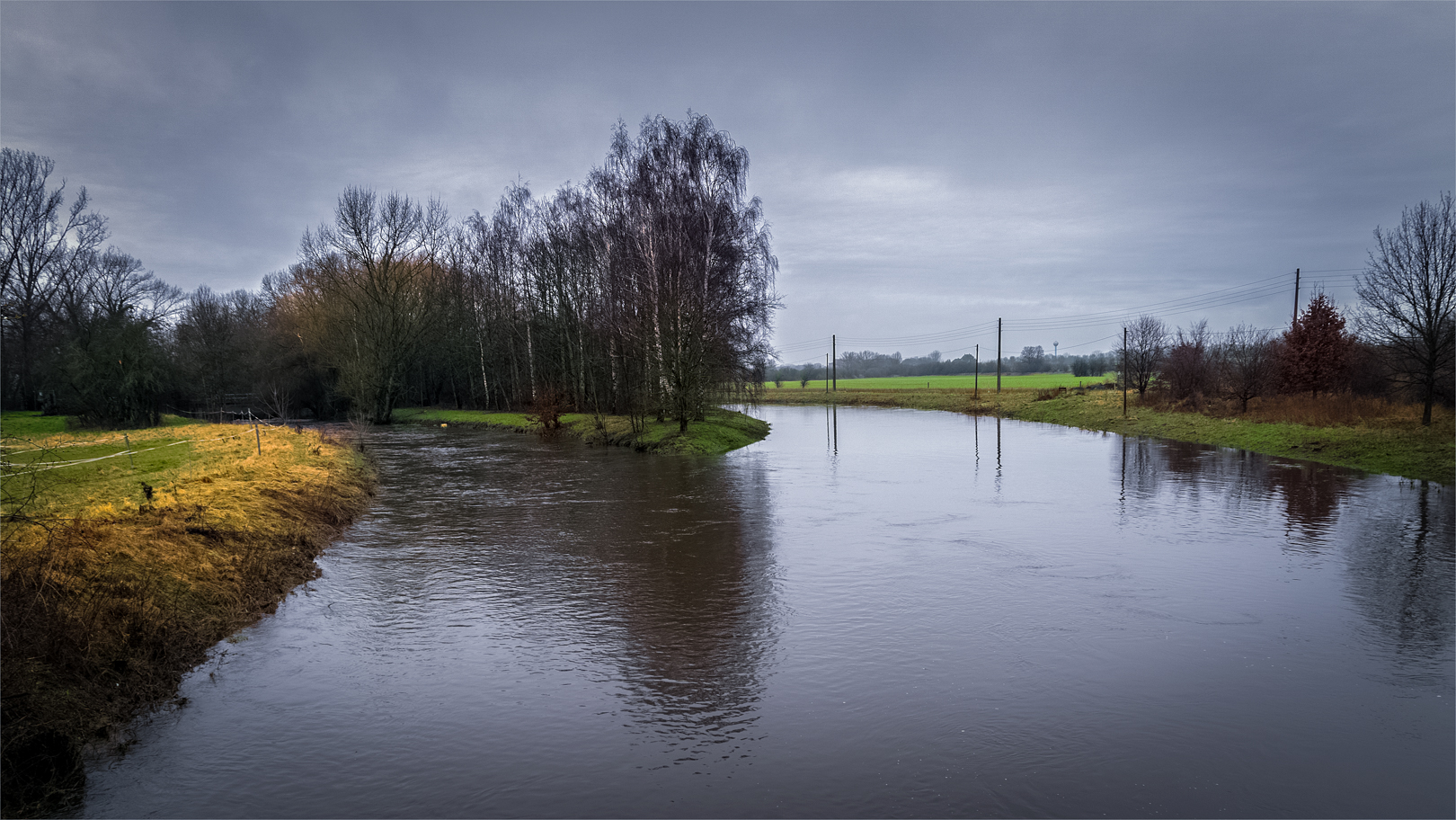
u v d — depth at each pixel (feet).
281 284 242.17
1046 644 32.32
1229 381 142.41
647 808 20.58
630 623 34.94
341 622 35.09
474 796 21.18
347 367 180.75
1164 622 34.83
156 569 33.55
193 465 64.03
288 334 203.21
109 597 29.27
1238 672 29.43
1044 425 166.30
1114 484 75.82
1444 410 96.89
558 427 142.00
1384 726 25.21
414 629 34.19
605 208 130.62
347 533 53.67
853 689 28.02
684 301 109.81
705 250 110.42
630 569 43.98
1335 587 39.86
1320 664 30.09
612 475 83.97
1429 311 87.20
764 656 31.04
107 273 174.09
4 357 138.51
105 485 50.67
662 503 65.82
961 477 81.82
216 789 21.40
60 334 144.97
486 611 36.70
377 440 132.16
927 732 24.81
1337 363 122.93
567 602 38.09
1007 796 21.17
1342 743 24.18
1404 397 112.27
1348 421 100.89
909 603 37.65
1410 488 70.03
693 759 23.16
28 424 126.00
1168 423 135.33
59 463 62.69
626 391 147.74
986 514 60.08
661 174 114.11
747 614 36.14
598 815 20.30
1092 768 22.65
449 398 236.43
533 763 22.89
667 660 30.68
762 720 25.62
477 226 201.36
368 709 26.45
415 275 194.90
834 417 201.98
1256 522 56.08
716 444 110.83
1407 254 90.07
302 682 28.55
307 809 20.49
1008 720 25.59
